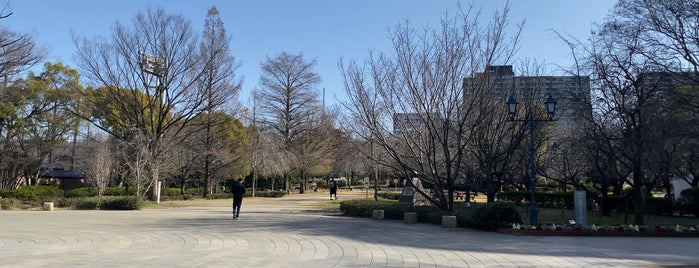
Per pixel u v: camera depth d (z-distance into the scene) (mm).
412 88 18781
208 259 9883
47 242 12461
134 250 11078
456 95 18500
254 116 49969
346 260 9883
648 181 18266
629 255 10836
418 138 20000
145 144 33281
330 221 18719
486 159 20016
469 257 10359
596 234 14211
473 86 18422
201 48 35469
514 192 33844
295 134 50281
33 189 30203
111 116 37062
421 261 9820
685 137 16828
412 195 25469
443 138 19312
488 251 11234
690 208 24328
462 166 20922
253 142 44781
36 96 37781
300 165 48188
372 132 19828
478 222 15438
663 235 14242
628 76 17391
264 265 9266
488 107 19328
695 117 17047
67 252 10758
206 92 35625
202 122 38156
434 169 18969
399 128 19500
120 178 37625
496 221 15086
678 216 24766
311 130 50094
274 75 50250
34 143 39312
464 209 18703
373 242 12641
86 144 42938
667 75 17016
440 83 18500
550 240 13266
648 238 13891
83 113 39375
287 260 9844
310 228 16047
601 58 18000
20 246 11719
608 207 24016
